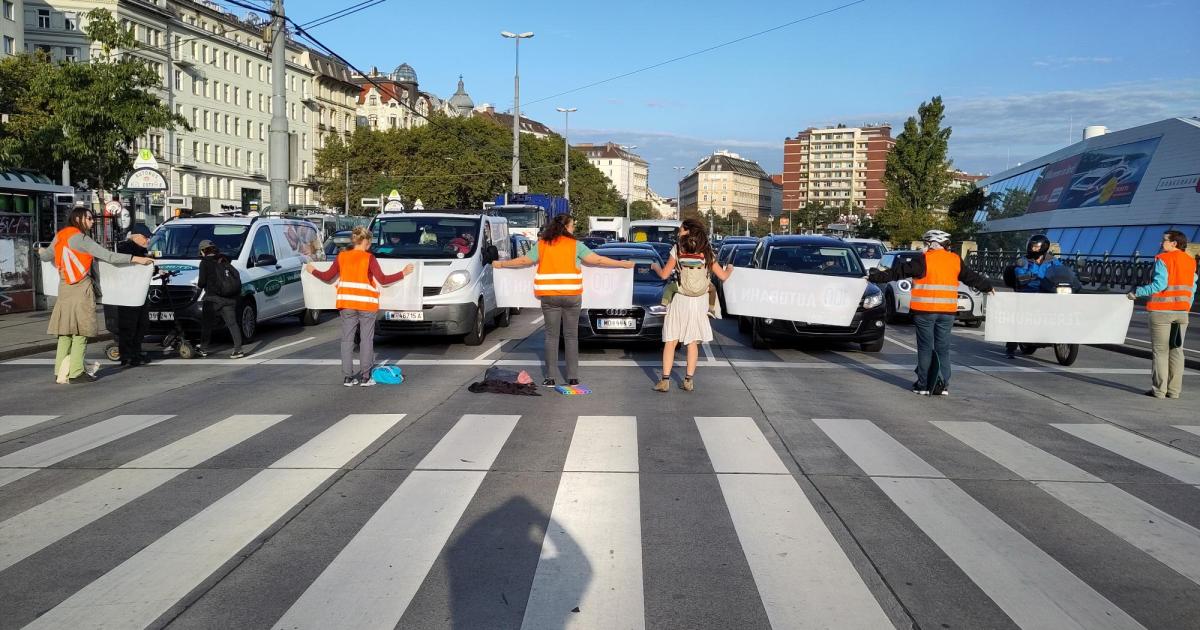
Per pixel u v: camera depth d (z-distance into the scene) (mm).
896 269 10078
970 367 12625
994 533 5219
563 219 9969
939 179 54750
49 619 4016
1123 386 11039
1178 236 10086
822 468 6648
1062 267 12719
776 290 12609
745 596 4270
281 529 5207
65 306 10531
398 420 8344
